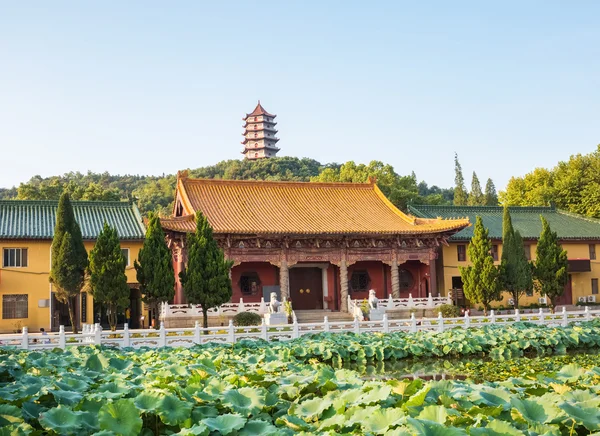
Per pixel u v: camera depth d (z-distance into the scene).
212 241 39.88
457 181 126.00
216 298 39.00
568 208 76.19
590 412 9.87
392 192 77.94
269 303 46.91
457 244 57.38
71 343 31.42
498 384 13.59
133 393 12.47
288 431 9.86
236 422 9.91
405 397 11.80
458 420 9.95
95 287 38.28
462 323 38.69
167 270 40.44
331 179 85.94
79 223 50.59
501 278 47.78
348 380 14.19
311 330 35.72
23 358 21.19
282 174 157.00
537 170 83.44
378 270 55.94
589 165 77.88
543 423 9.78
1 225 47.94
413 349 30.80
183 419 10.55
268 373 17.72
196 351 27.66
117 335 35.41
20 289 47.41
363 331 36.56
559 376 14.94
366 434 9.28
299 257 51.16
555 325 38.88
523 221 62.22
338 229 50.28
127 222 52.12
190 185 53.34
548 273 48.25
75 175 153.62
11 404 11.05
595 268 60.66
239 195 53.75
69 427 9.85
